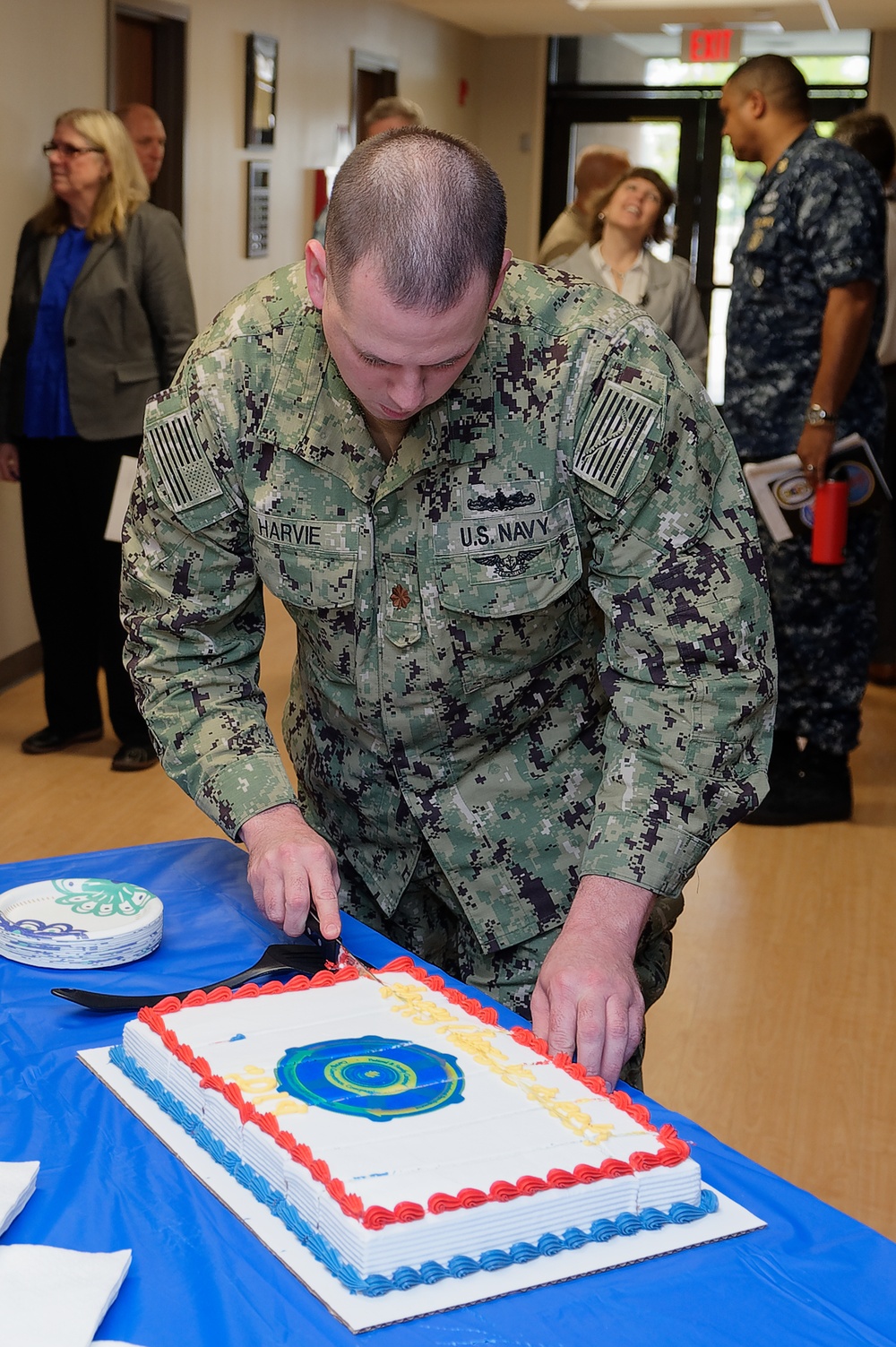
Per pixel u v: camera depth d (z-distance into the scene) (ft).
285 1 20.13
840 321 10.72
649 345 4.09
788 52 26.50
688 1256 2.83
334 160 22.67
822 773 12.10
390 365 3.41
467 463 4.14
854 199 10.67
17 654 15.46
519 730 4.61
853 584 11.64
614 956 3.74
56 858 4.97
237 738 4.46
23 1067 3.52
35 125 14.58
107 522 12.33
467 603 4.23
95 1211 2.92
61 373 12.47
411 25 24.63
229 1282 2.70
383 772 4.68
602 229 15.61
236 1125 3.08
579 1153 2.97
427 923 5.05
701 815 4.05
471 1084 3.25
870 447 11.51
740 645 4.06
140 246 12.39
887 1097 7.84
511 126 28.09
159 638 4.53
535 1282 2.71
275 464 4.23
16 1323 2.49
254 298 4.34
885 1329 2.64
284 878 4.09
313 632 4.46
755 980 9.18
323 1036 3.48
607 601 4.20
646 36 27.04
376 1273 2.67
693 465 4.05
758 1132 7.41
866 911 10.37
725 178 27.17
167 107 17.72
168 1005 3.62
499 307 4.14
